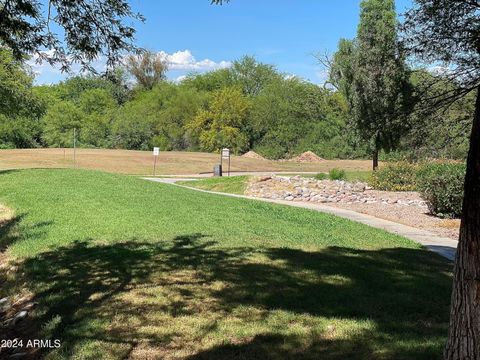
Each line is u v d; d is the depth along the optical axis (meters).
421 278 6.72
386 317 5.11
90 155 46.16
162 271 6.76
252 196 20.38
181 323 5.01
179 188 18.97
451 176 14.80
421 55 4.54
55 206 12.12
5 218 11.74
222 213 12.38
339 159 60.84
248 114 64.69
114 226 9.73
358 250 8.59
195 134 65.25
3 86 20.30
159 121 66.50
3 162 38.91
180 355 4.33
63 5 5.55
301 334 4.66
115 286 6.18
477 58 4.30
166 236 8.99
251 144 65.44
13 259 8.00
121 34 5.82
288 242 9.00
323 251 8.27
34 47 5.85
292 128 63.47
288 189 20.66
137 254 7.61
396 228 12.68
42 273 6.92
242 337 4.65
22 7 5.38
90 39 5.77
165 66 80.12
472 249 3.26
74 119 63.62
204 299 5.67
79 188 15.44
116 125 63.88
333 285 6.20
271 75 75.81
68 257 7.63
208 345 4.50
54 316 5.38
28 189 15.25
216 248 8.11
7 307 6.00
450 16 4.26
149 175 36.56
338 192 20.20
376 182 22.59
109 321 5.10
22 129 58.28
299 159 58.34
